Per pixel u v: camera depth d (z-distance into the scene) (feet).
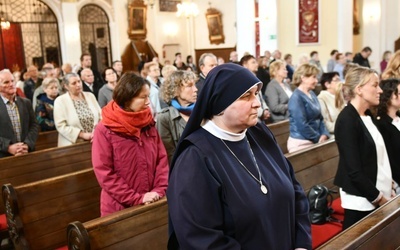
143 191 8.05
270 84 16.63
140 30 48.42
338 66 31.50
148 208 7.54
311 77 12.41
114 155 7.88
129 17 47.37
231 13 52.47
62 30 41.01
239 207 4.38
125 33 47.52
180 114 9.69
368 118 8.02
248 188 4.51
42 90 18.25
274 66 16.56
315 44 37.32
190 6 50.49
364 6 40.27
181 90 9.59
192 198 4.33
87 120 13.26
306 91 12.61
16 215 8.40
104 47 46.01
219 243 4.25
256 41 41.27
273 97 16.42
